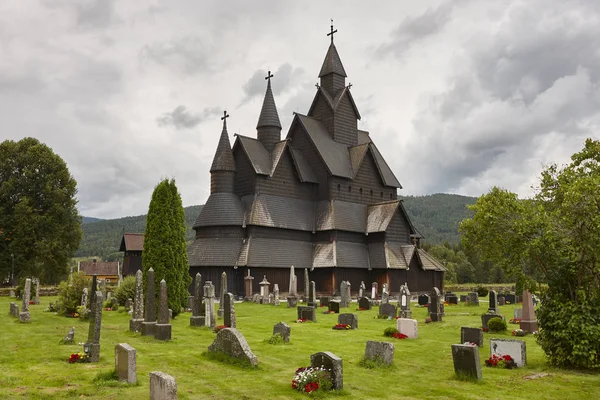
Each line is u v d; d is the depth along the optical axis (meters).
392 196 75.75
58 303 38.12
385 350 19.08
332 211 66.06
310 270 63.44
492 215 20.66
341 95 74.75
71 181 77.81
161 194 35.41
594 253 18.44
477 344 23.81
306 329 30.20
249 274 57.84
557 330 19.23
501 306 52.88
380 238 66.62
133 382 15.52
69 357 19.16
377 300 55.38
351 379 17.02
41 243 70.69
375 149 78.12
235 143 66.38
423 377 17.72
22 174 74.81
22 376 16.28
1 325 28.98
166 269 34.47
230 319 27.36
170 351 21.02
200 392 14.93
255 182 63.31
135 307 27.72
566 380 17.36
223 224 60.56
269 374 17.33
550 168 22.56
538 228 19.97
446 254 129.88
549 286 20.23
